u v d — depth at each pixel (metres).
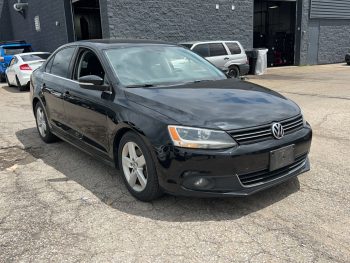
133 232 3.24
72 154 5.46
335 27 23.50
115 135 3.95
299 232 3.16
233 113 3.46
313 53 22.95
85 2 18.34
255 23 25.00
